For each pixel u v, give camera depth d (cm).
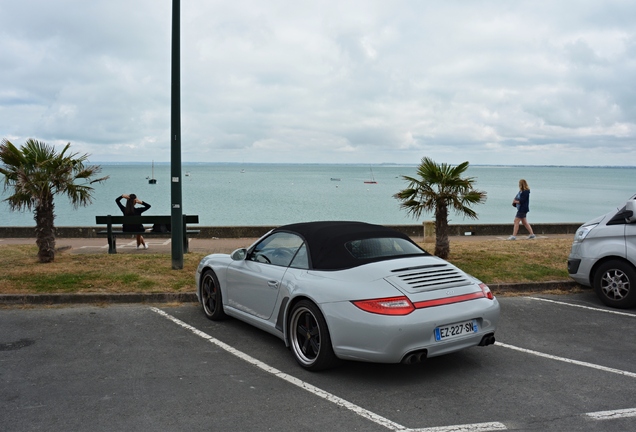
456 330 458
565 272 934
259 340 593
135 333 615
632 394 446
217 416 398
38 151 948
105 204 4322
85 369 498
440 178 967
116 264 959
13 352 545
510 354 553
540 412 408
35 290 764
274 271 553
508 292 857
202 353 547
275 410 410
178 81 890
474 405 421
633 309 754
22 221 3022
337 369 503
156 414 400
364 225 575
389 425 385
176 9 875
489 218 3406
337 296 462
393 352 432
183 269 920
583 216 3606
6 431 370
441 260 529
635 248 734
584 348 575
